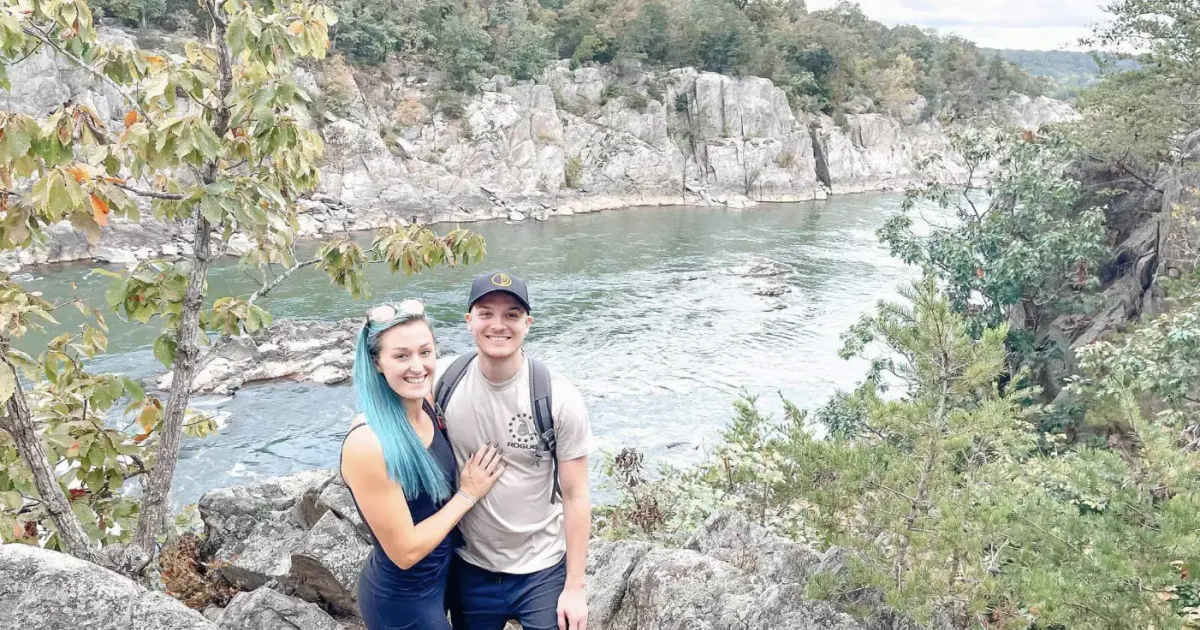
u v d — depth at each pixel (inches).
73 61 203.8
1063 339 788.0
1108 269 831.1
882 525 200.2
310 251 2082.9
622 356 1233.4
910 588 173.2
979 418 204.5
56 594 104.9
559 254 2074.3
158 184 223.0
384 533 103.2
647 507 329.1
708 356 1237.7
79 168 181.0
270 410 992.2
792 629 172.9
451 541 119.1
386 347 101.3
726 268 1859.0
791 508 326.0
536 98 3169.3
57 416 213.8
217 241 223.0
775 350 1272.1
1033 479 299.9
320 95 2696.9
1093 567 202.8
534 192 3014.3
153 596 108.6
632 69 3580.2
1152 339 510.0
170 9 2854.3
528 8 3848.4
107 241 1868.8
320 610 208.1
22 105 1947.6
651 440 930.7
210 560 255.1
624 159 3255.4
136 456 227.8
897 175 4151.1
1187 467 228.4
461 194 2802.7
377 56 3097.9
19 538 193.8
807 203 3378.4
